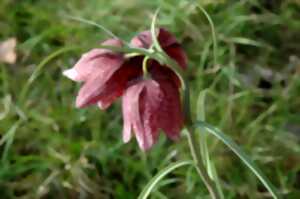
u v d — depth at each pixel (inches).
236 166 29.6
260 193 29.0
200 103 21.1
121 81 18.2
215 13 36.1
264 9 36.6
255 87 33.1
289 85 32.6
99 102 18.4
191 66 34.0
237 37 35.3
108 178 29.9
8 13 37.4
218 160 29.6
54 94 32.8
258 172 18.4
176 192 29.1
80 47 17.8
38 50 35.2
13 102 32.7
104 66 18.2
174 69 17.8
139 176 29.8
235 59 34.4
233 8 35.7
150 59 18.2
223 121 30.6
